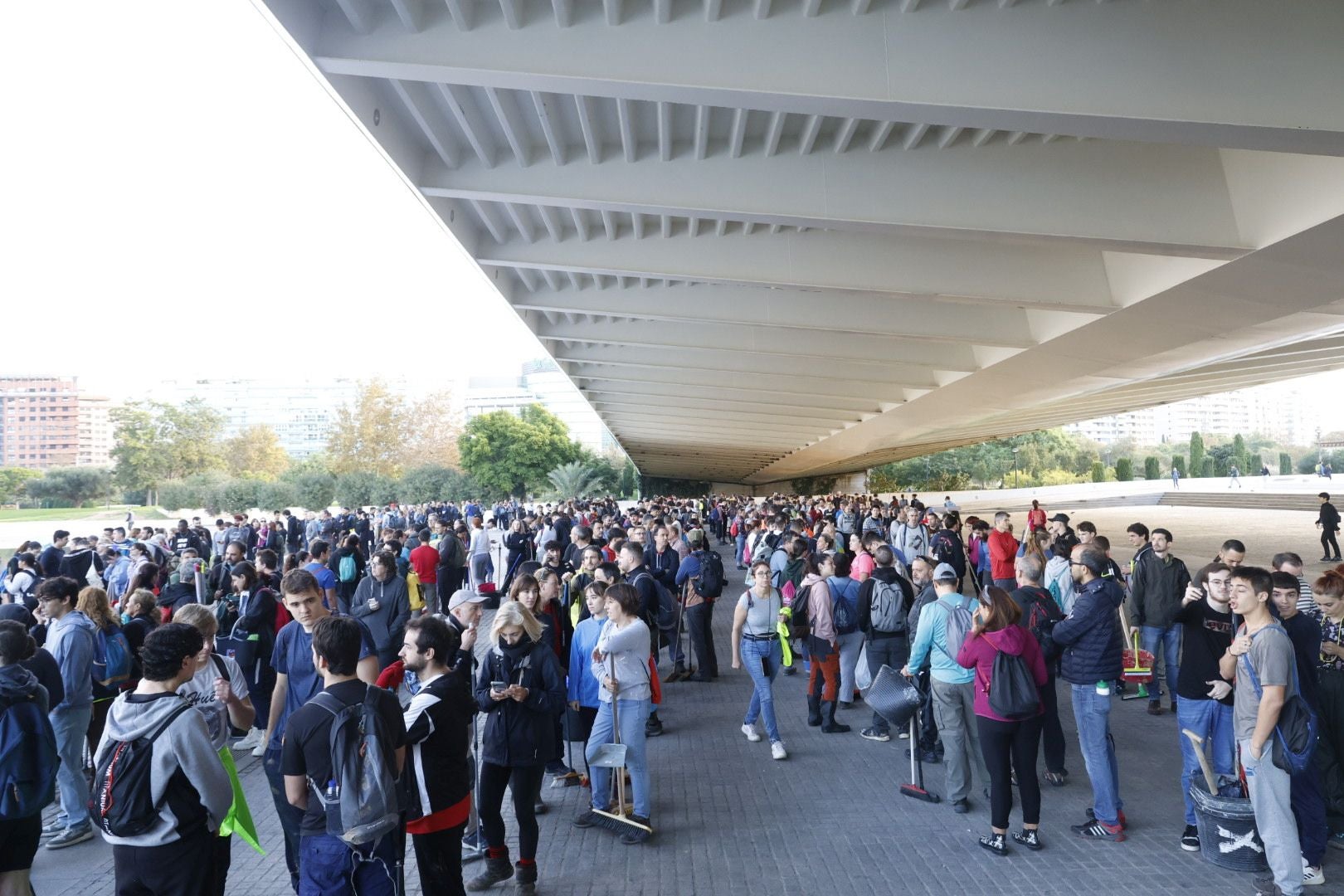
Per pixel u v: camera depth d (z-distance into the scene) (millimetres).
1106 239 8906
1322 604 5406
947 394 21344
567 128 10227
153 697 3355
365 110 8773
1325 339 14828
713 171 10219
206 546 21906
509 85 7410
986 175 9328
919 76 6664
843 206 9742
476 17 7340
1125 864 4992
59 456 126625
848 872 4965
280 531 23859
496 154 10734
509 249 14188
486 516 38156
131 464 71500
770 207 9984
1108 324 12469
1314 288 9680
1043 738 6512
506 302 17109
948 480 79688
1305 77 5918
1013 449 82812
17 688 3826
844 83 6789
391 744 3373
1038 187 9148
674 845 5438
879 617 7535
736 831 5637
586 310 17172
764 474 75312
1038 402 22406
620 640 5652
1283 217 7906
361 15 7215
